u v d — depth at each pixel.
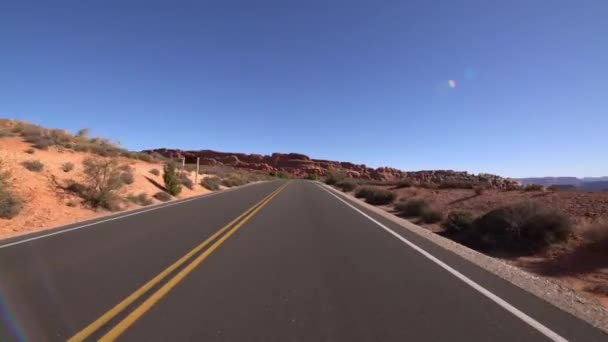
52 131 30.02
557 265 11.57
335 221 14.63
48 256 8.13
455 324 4.62
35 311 4.92
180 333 4.27
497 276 7.05
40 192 16.30
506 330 4.48
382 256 8.51
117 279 6.40
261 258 8.07
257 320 4.66
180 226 12.66
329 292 5.81
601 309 5.46
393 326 4.52
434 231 18.23
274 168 174.75
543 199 23.05
